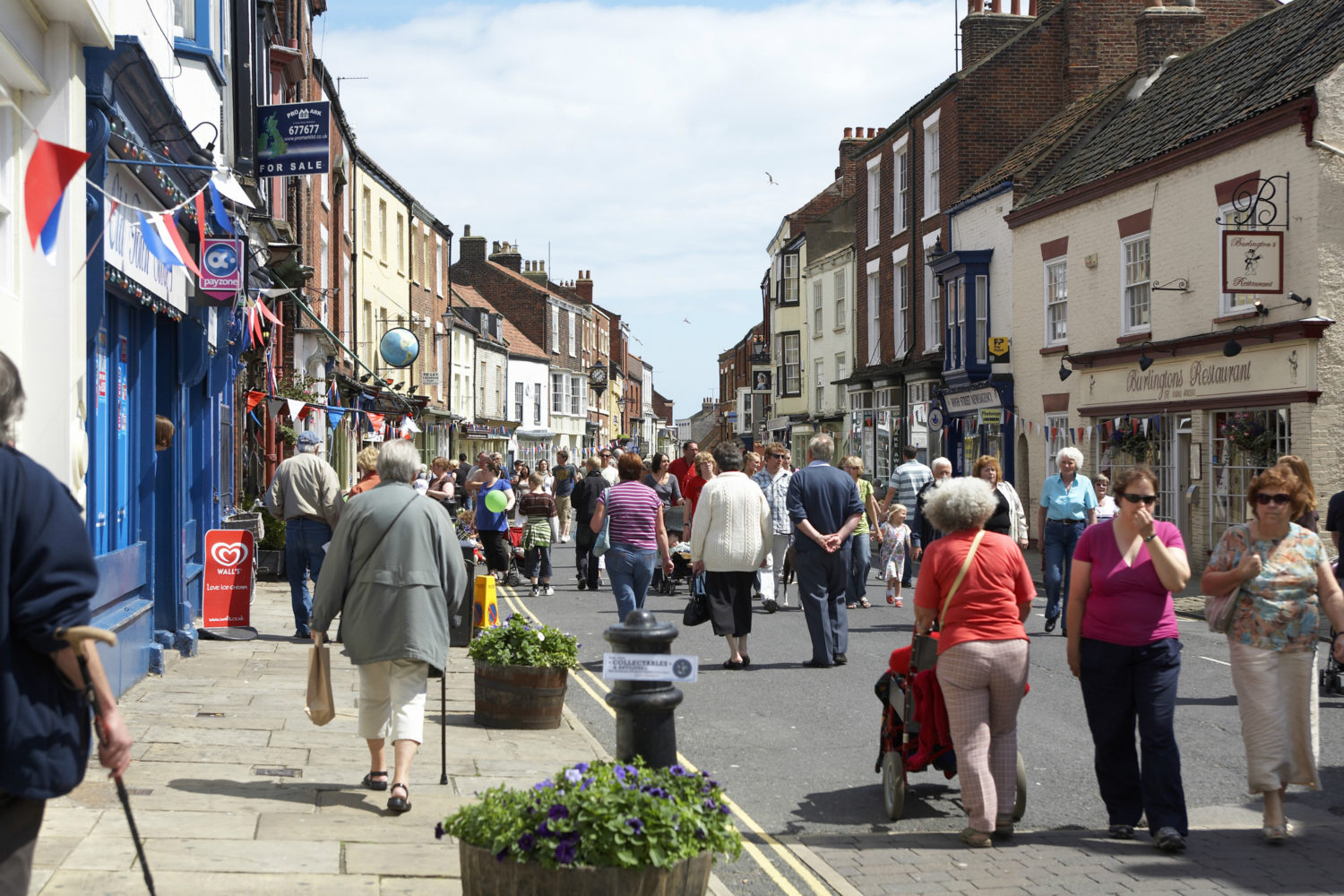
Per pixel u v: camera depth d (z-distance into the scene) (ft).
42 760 9.69
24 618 9.59
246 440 59.88
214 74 40.24
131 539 30.76
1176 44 83.56
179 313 33.45
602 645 40.98
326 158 48.44
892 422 111.65
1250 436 56.34
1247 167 57.31
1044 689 32.76
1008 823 19.77
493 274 213.05
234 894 15.12
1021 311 83.76
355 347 100.48
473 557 39.47
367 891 15.57
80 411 22.35
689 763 24.79
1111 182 69.92
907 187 110.01
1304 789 23.03
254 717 26.21
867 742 26.78
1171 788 19.22
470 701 30.42
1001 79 97.55
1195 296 61.98
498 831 14.10
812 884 17.46
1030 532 82.43
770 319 179.01
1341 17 58.03
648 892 13.80
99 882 15.25
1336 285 52.21
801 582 36.45
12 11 19.81
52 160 15.81
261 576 56.29
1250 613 19.92
